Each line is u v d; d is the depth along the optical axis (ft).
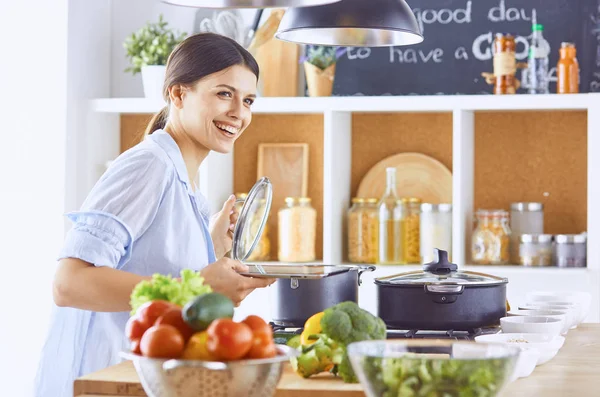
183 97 8.17
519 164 13.94
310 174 14.69
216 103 8.06
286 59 14.06
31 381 13.76
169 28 14.73
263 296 13.62
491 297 7.72
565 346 7.83
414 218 13.83
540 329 7.41
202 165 13.84
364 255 13.71
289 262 13.87
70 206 13.91
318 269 7.73
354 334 5.82
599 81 13.43
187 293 5.29
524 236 13.15
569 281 12.77
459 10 13.97
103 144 14.49
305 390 5.56
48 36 13.79
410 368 4.51
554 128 13.82
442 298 7.59
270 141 14.80
